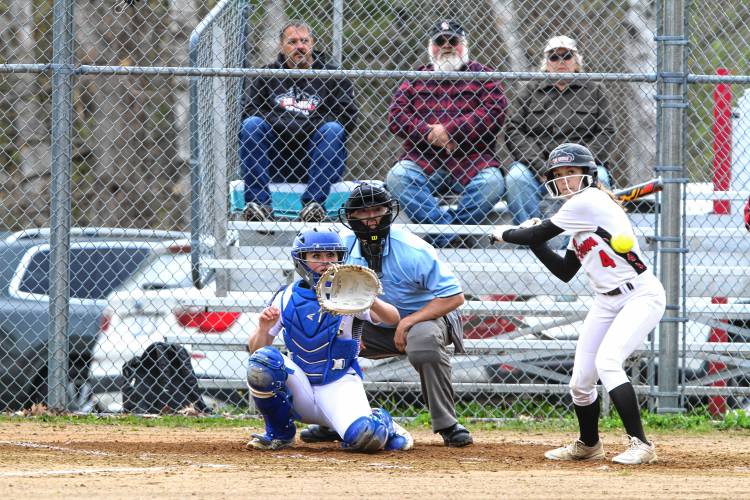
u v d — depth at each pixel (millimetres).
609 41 35688
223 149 27766
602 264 17688
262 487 13648
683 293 24750
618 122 35062
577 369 18125
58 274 24922
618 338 17453
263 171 27750
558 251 27656
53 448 18984
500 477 15242
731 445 21797
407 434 19438
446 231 27125
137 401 26312
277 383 18141
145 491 13109
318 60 28547
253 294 28109
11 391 28500
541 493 13336
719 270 27250
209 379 26750
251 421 25172
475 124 27391
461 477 15180
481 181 27266
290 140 27672
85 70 24781
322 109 28016
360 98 37438
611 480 14961
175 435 22250
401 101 27719
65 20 24672
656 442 22062
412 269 19750
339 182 27766
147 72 24812
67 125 24781
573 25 35906
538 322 28375
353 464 16938
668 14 24922
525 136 27781
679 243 24578
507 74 24844
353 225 19656
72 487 13422
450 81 27656
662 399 25047
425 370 19812
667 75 24781
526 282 27328
